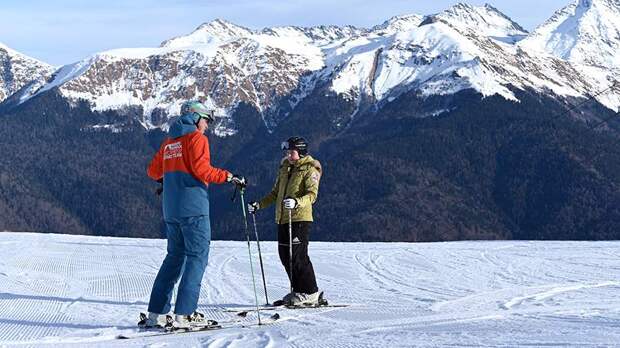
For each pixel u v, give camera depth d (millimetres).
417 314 6105
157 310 5535
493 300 7082
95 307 6645
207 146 5629
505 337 4438
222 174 5641
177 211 5562
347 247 14133
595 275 9477
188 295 5500
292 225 6871
